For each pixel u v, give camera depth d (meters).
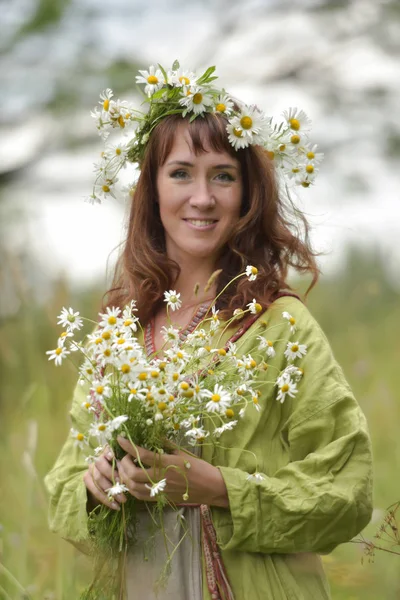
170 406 2.66
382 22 9.45
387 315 8.67
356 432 2.88
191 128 3.08
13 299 6.37
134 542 2.90
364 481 2.87
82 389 3.29
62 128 8.59
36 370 6.06
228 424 2.71
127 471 2.78
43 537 4.61
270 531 2.82
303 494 2.82
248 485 2.81
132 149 3.27
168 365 2.70
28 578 4.31
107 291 3.41
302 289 8.69
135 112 3.36
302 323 3.03
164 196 3.14
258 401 2.92
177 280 3.25
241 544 2.83
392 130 9.49
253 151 3.14
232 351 2.81
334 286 9.09
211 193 3.10
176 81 3.12
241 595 2.85
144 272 3.24
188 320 3.19
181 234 3.13
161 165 3.14
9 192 8.54
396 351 7.49
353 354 7.73
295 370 2.89
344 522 2.84
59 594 3.89
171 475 2.78
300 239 3.31
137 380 2.66
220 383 2.79
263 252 3.19
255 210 3.14
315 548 2.86
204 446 2.92
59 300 6.28
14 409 6.16
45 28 8.48
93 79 8.45
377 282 8.62
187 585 2.87
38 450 5.39
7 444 5.50
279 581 2.88
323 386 2.93
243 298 3.09
